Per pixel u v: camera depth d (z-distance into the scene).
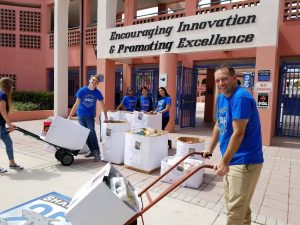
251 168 2.58
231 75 2.56
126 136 5.46
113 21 11.20
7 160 5.79
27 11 16.25
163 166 4.78
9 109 5.05
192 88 11.33
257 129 2.60
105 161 5.88
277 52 8.37
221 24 8.29
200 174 4.61
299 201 4.14
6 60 16.17
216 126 3.05
